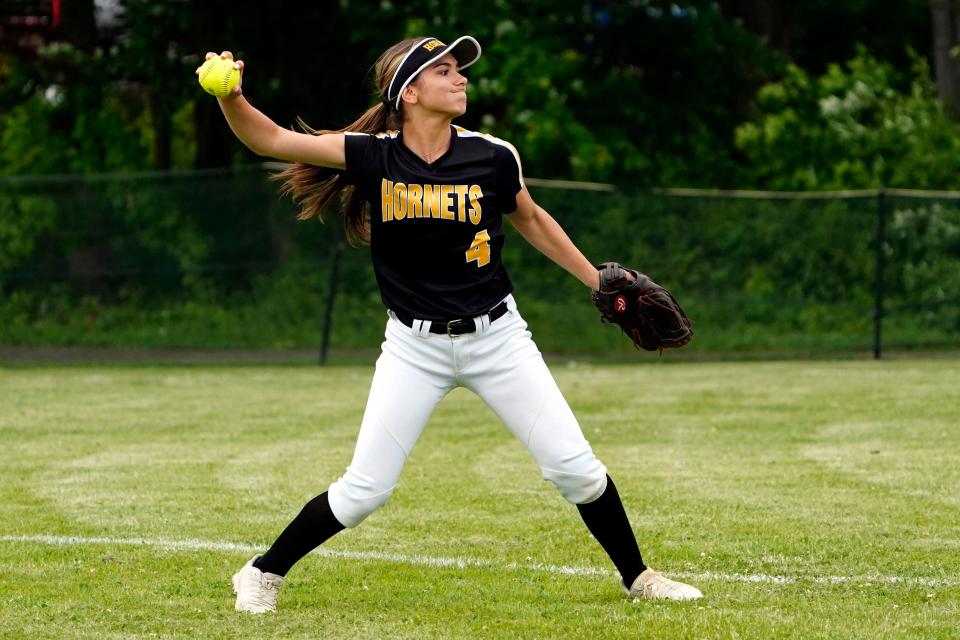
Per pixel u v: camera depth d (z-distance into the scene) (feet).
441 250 53.21
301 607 57.11
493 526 75.05
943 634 51.88
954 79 271.49
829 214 203.21
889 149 241.35
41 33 254.47
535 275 207.41
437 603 57.88
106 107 264.72
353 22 248.93
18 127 263.29
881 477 90.02
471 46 53.16
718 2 296.10
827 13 325.21
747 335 205.46
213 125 276.82
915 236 202.18
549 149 242.37
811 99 254.47
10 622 54.44
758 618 54.29
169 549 69.05
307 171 56.34
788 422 120.47
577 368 184.24
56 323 209.46
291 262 209.05
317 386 160.66
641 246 208.03
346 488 55.42
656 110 268.62
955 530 72.54
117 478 92.12
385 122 55.36
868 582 61.16
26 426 121.90
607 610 56.18
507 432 115.75
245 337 208.74
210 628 53.52
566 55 260.83
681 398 141.90
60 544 70.28
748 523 74.79
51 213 208.95
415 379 54.54
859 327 201.26
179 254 210.59
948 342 201.87
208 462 99.60
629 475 91.71
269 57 255.50
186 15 243.60
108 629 53.47
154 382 166.09
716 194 206.18
